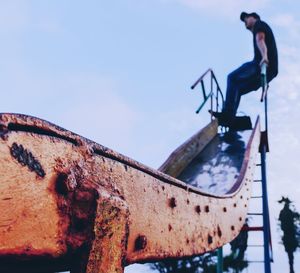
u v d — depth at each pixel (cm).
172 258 154
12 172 71
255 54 973
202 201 206
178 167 747
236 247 821
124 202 93
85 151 93
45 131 81
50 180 80
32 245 74
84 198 86
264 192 876
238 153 820
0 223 68
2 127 71
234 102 976
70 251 83
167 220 145
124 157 113
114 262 89
